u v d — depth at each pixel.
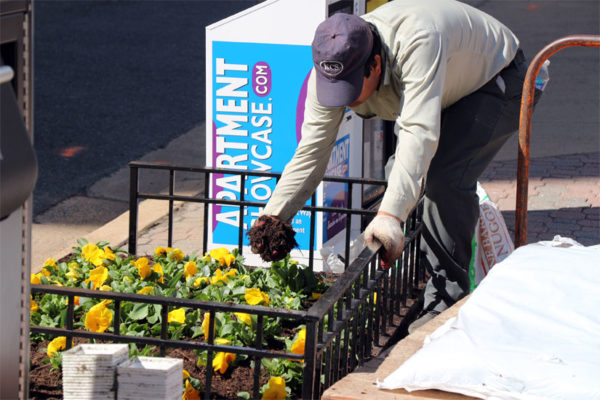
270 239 2.76
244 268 3.55
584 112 7.85
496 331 2.13
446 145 3.18
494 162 6.48
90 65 10.01
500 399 1.93
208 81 4.04
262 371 2.68
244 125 4.05
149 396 2.02
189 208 5.62
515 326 2.15
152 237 4.99
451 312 2.78
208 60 4.01
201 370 2.67
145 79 9.44
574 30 11.16
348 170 4.50
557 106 8.08
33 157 1.57
